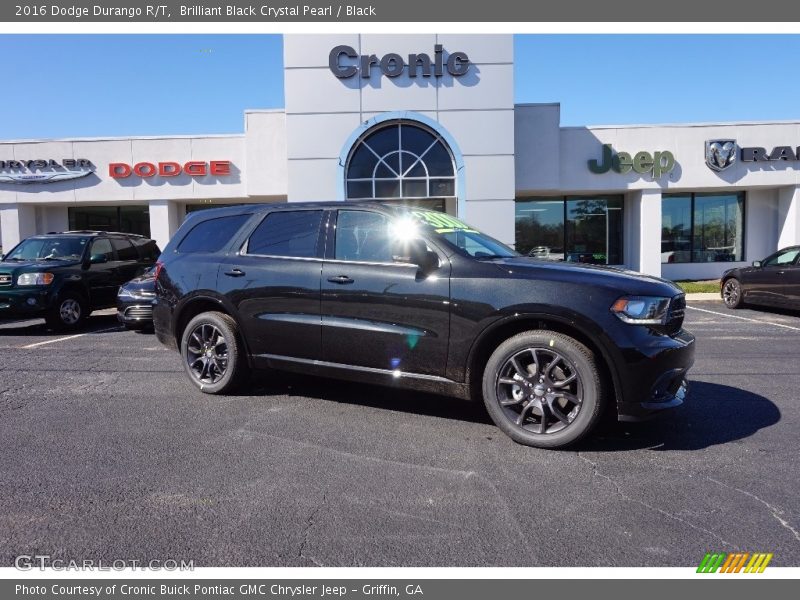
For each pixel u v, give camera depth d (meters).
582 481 3.52
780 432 4.38
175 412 4.96
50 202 19.12
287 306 4.95
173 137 18.72
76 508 3.18
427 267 4.28
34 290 9.49
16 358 7.45
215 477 3.59
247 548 2.80
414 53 15.93
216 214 5.73
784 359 7.21
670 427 4.50
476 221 16.08
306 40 15.92
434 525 3.00
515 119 18.16
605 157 18.48
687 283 18.92
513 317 4.02
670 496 3.31
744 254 20.38
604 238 20.72
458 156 15.99
